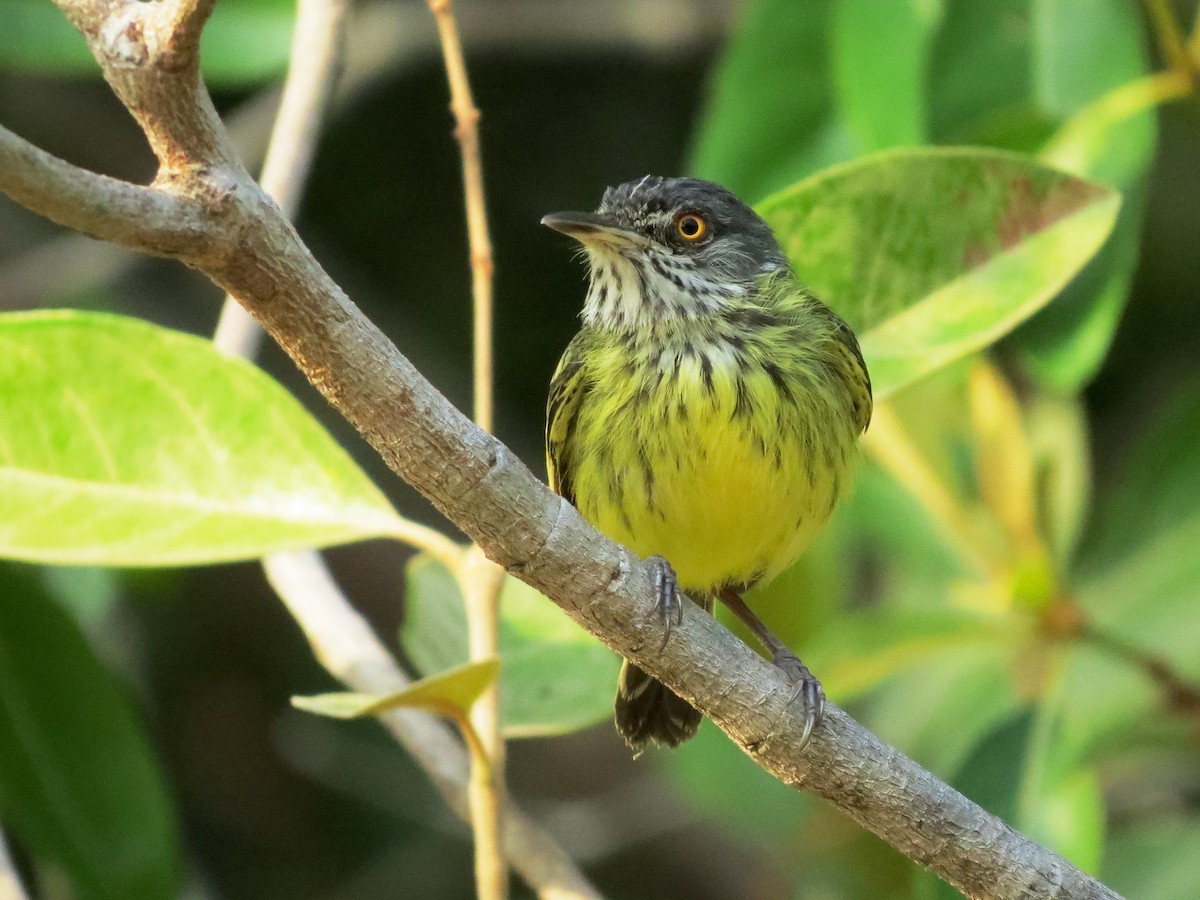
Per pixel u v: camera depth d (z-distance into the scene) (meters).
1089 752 10.86
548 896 7.48
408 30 14.84
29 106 14.97
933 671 13.07
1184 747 10.87
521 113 15.16
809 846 12.02
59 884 9.77
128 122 15.30
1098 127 9.43
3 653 9.27
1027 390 11.79
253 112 14.85
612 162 15.09
